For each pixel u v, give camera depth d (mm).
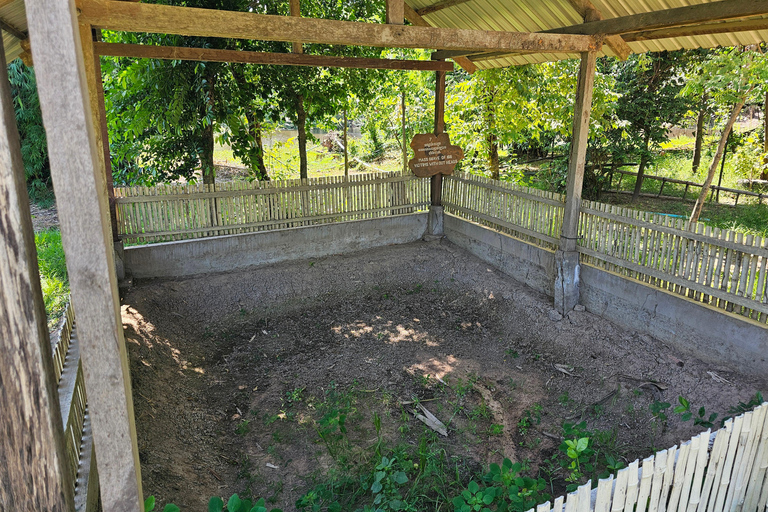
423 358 6824
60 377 3375
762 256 5176
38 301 1375
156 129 9594
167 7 4504
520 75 10328
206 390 6047
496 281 8492
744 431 3037
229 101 8977
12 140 1275
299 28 4980
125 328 6316
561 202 7449
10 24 5066
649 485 2746
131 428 1560
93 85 6223
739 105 8773
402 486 4410
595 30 6410
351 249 9617
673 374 5738
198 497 4168
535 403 5816
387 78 12227
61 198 1332
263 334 7469
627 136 11328
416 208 10266
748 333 5316
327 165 18922
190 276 8102
